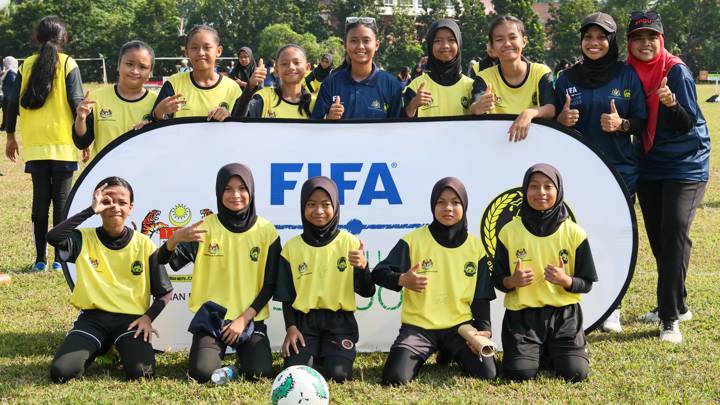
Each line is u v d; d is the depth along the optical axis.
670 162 5.60
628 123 5.50
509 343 4.89
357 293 5.06
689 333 5.62
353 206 5.54
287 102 6.34
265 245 5.12
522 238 5.00
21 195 11.63
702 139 5.64
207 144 5.55
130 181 5.52
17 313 6.21
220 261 5.07
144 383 4.70
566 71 5.79
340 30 63.00
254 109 6.15
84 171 5.48
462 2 62.22
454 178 5.02
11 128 7.40
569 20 62.81
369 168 5.55
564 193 5.52
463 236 5.04
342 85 5.97
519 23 5.70
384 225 5.54
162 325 5.46
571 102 5.70
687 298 6.43
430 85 5.93
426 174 5.56
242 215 5.05
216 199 5.50
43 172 7.27
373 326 5.49
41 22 7.21
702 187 5.66
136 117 6.08
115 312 5.00
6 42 51.41
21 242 8.77
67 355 4.76
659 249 5.93
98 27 52.97
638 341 5.48
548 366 4.99
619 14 66.00
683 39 65.94
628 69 5.63
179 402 4.41
